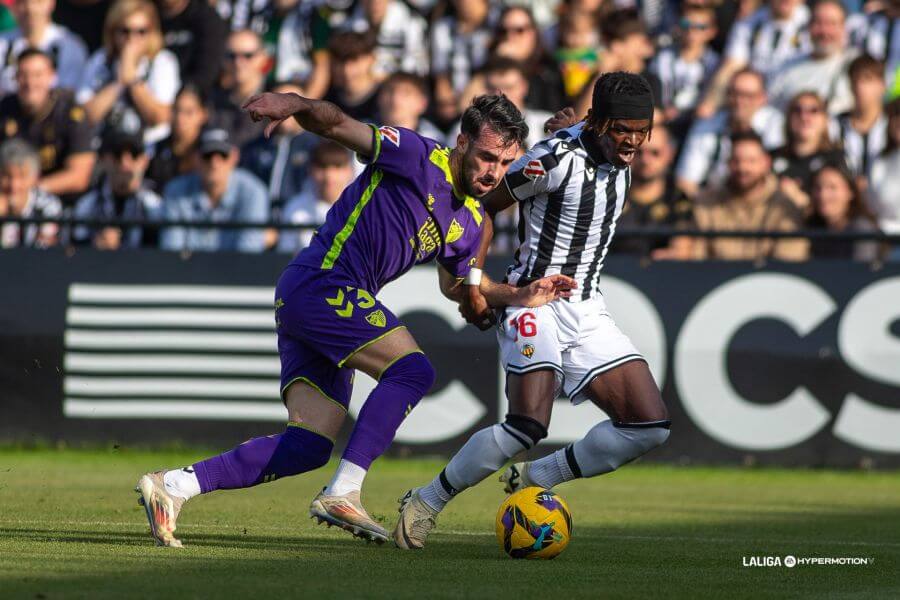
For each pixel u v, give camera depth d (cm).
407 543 1339
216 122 3362
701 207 2975
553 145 1373
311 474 2533
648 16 3509
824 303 2670
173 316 2736
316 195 3069
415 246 1304
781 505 2070
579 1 3322
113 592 958
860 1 3472
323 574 1105
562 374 1398
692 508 2002
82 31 3638
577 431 2661
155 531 1258
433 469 2588
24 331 2733
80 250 2755
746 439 2673
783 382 2670
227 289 2736
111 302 2741
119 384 2733
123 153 3200
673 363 2684
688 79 3369
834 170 2928
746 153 2917
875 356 2656
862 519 1855
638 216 2966
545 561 1267
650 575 1177
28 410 2733
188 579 1040
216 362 2727
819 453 2658
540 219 1405
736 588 1099
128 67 3509
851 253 2897
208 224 2741
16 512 1655
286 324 1297
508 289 1386
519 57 3334
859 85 3203
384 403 1283
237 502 1898
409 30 3525
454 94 3419
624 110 1328
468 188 1289
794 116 3062
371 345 1284
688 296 2692
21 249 2753
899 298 2656
